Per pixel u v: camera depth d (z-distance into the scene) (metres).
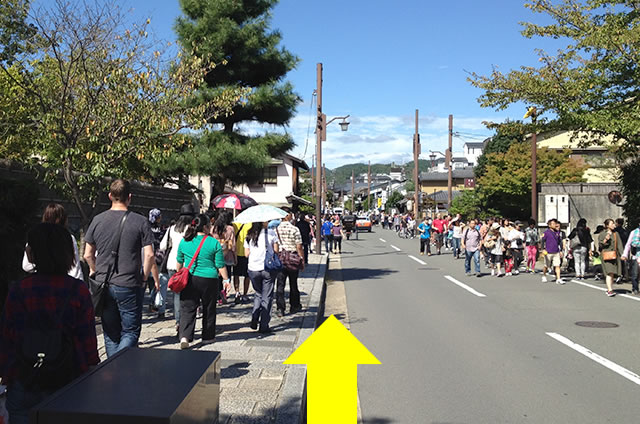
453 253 26.62
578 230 16.56
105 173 8.09
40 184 7.69
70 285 3.08
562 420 5.01
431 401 5.55
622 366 6.82
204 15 14.83
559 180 32.56
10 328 3.01
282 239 9.83
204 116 10.62
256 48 14.96
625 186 16.81
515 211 36.00
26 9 8.91
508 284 15.41
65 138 7.73
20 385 2.98
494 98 15.86
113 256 4.97
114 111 7.95
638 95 14.99
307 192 66.12
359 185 188.25
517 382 6.18
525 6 15.26
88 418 1.92
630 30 14.02
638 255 12.99
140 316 5.12
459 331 8.99
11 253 5.92
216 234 10.44
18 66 9.67
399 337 8.54
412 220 46.28
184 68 8.66
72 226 8.72
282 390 5.31
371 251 29.88
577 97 15.22
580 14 15.02
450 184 45.53
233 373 5.89
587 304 11.80
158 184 16.08
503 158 34.34
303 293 12.59
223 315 9.70
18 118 9.48
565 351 7.61
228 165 14.95
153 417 1.90
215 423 2.60
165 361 2.54
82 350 3.08
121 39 8.22
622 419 5.02
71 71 8.14
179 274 6.59
